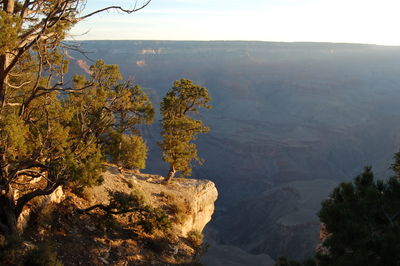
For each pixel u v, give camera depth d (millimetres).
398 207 10406
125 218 23781
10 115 12766
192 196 37062
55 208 19078
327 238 10883
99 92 17875
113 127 33625
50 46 13805
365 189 10977
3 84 13273
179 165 38438
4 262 12305
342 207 10352
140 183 34062
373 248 9719
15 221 14375
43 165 14391
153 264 20688
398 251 8992
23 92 16844
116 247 20125
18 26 11742
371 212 10305
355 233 9664
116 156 35281
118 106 25438
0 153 13258
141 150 37000
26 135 14375
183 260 23391
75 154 15484
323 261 10992
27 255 13078
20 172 14727
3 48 11469
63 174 14461
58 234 17812
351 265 9570
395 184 11188
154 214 23578
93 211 22031
